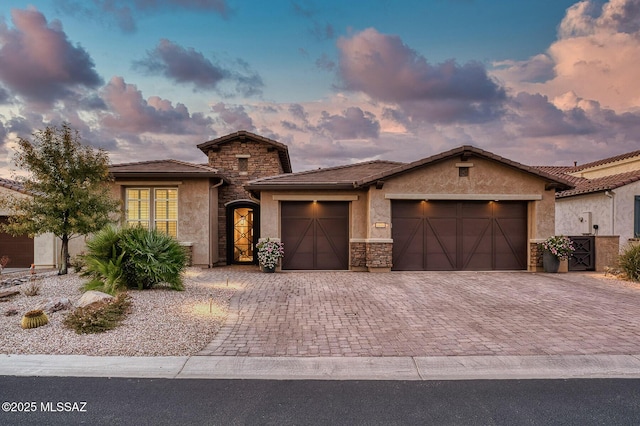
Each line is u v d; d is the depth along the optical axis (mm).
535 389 3906
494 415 3369
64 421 3244
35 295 7672
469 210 12766
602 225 15719
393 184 12461
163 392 3807
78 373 4223
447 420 3275
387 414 3381
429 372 4312
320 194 12984
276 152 15883
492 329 5941
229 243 15383
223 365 4457
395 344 5219
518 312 7055
